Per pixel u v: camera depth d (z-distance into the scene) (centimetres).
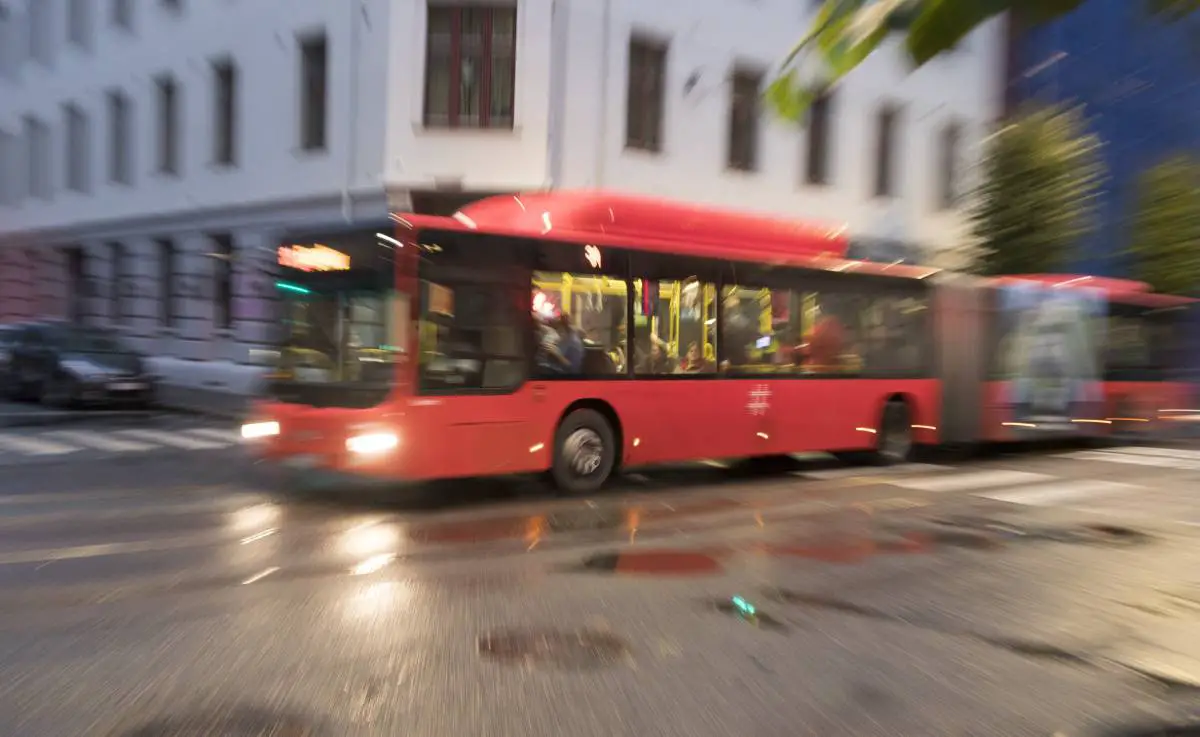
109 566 677
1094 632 570
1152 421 1734
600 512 928
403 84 1803
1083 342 1616
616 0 1892
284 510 908
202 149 2270
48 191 2816
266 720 404
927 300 1379
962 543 821
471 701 432
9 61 2958
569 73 1836
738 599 622
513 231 957
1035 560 761
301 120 2023
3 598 590
